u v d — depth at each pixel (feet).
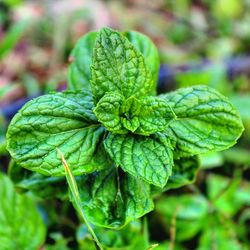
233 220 1.26
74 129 0.83
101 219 0.86
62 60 1.74
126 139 0.82
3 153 1.29
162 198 1.17
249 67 1.68
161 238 1.19
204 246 1.19
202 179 1.26
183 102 0.86
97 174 0.88
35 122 0.81
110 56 0.82
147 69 0.84
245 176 1.32
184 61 1.71
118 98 0.81
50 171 0.81
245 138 1.43
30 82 1.56
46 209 1.16
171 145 0.83
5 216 1.05
